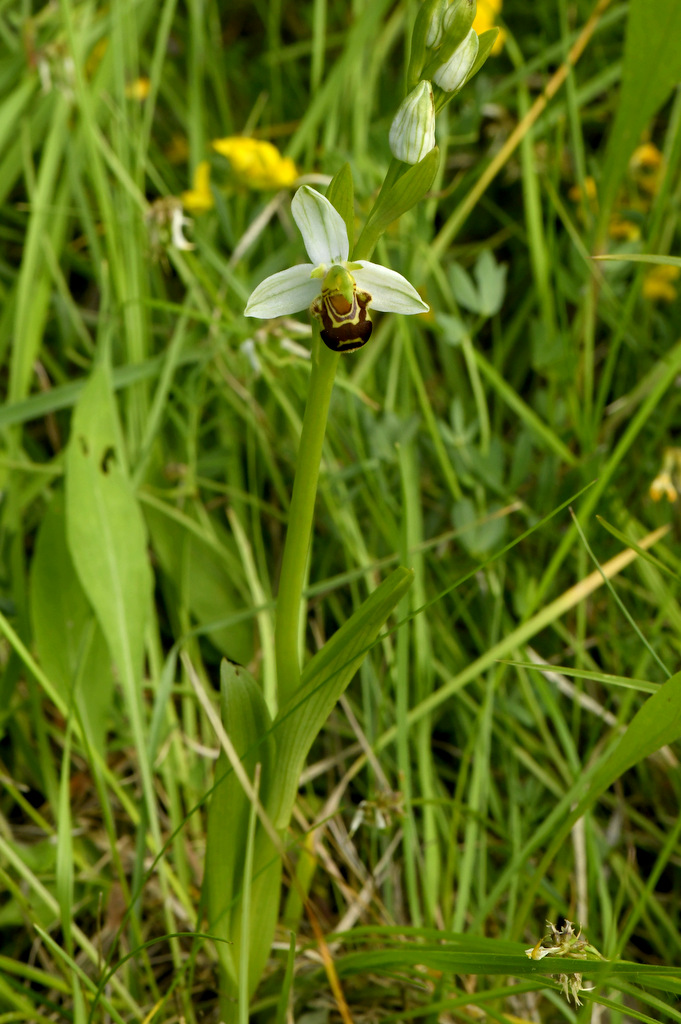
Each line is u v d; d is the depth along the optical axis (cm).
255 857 40
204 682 49
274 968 44
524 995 43
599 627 50
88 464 45
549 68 72
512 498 51
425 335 65
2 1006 42
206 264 60
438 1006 40
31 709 47
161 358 52
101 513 44
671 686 36
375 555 53
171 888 45
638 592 49
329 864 44
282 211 61
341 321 36
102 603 44
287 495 56
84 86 55
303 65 80
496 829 45
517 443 50
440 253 63
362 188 55
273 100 71
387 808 44
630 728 37
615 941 42
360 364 55
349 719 47
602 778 38
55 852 45
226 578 52
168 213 50
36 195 56
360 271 36
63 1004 44
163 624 53
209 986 44
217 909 40
